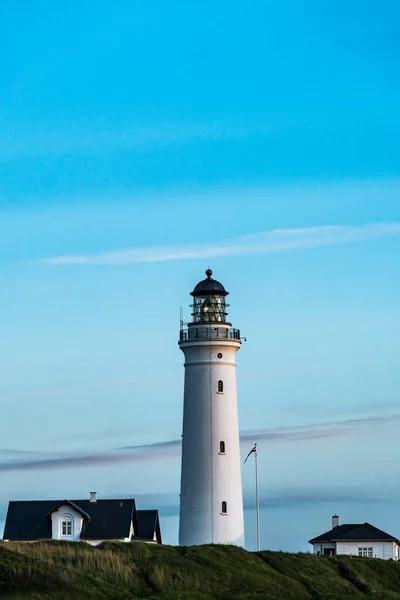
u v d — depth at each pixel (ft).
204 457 337.31
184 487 339.16
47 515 347.15
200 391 340.59
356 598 298.15
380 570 331.16
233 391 343.67
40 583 252.83
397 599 305.73
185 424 342.23
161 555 293.84
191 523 335.88
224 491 336.08
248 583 288.51
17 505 352.90
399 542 408.26
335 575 316.81
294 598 289.12
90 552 281.95
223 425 339.16
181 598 265.75
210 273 350.23
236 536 335.26
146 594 266.16
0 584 248.52
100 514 349.20
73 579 258.16
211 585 281.54
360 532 402.93
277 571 307.99
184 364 345.51
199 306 345.92
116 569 273.95
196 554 298.35
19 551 271.49
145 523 364.38
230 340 341.21
